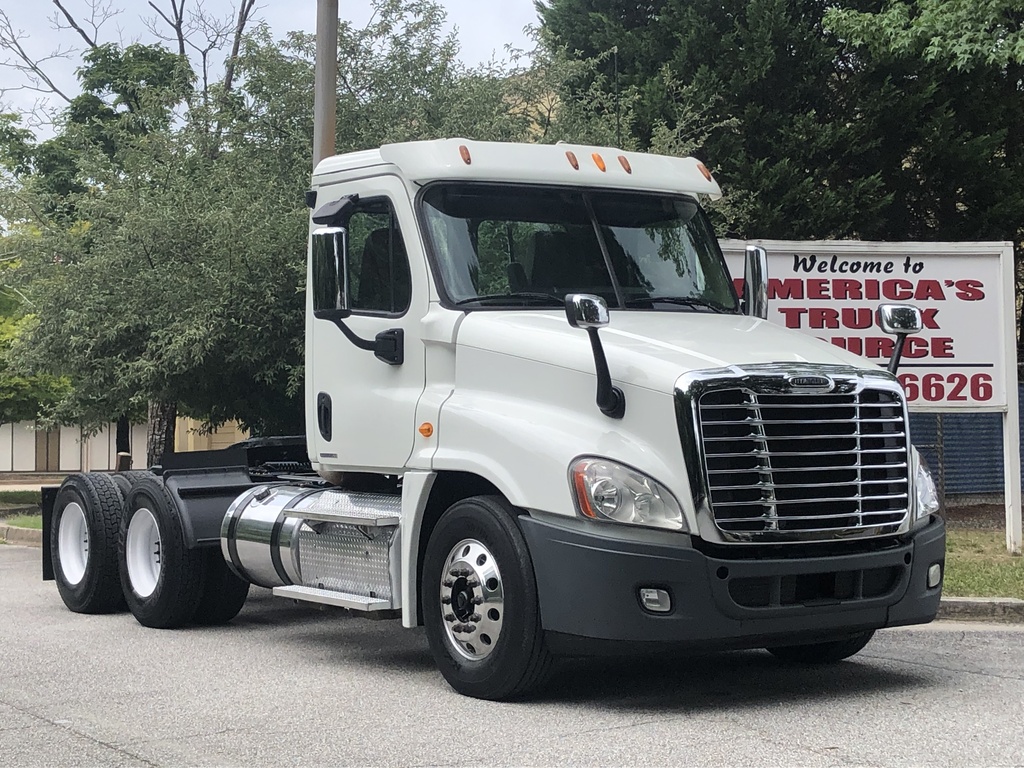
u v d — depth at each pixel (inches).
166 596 384.2
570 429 267.7
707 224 342.0
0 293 976.3
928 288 531.2
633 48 784.9
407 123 650.2
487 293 302.5
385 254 317.1
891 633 367.6
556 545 261.1
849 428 271.0
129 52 1066.7
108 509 419.8
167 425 729.0
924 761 223.1
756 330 299.7
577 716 261.6
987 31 647.1
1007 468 517.7
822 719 257.0
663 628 254.2
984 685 291.9
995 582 426.9
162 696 287.3
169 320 582.6
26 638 374.3
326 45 518.6
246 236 561.3
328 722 258.8
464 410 287.0
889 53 678.5
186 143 651.5
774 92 746.8
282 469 410.3
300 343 576.7
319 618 415.8
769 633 261.3
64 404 663.1
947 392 530.3
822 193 714.8
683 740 239.5
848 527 268.5
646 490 256.5
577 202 319.6
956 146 727.7
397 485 325.7
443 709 269.9
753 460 260.7
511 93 687.1
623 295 313.0
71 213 805.9
